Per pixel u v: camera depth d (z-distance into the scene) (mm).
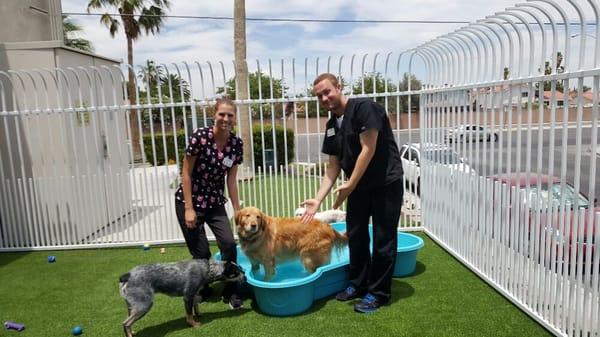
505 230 4059
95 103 6797
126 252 6180
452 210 5328
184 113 6176
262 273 4645
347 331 3547
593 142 2861
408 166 6977
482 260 4570
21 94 6645
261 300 3885
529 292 3693
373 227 3855
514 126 3896
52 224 6422
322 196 3967
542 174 3570
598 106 2803
